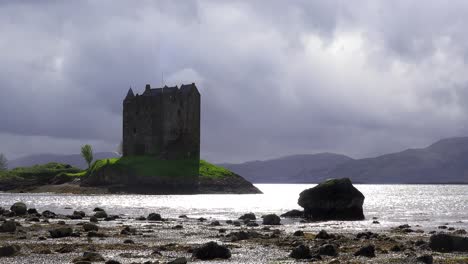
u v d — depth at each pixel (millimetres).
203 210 99250
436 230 59094
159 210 98250
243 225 63906
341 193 75812
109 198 151750
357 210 76375
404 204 141125
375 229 59062
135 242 44125
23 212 76438
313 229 59094
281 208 108438
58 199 143750
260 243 43156
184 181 187250
